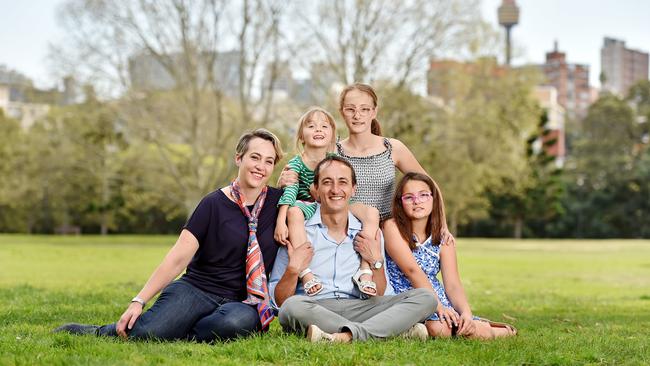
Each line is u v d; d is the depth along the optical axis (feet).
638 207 253.85
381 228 23.02
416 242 23.16
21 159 177.68
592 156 270.67
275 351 18.08
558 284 60.08
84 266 76.02
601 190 255.91
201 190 132.77
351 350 18.16
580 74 647.56
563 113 369.71
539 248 146.61
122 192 177.99
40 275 61.26
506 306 38.34
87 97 127.03
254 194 21.72
